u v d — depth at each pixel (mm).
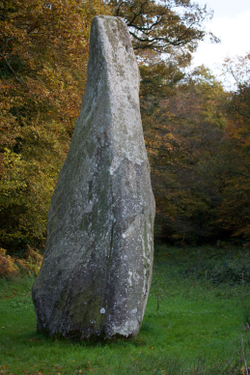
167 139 19828
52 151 12938
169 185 20891
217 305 8969
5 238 14320
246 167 19047
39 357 4312
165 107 21250
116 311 4836
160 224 23000
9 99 10781
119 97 5629
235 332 6008
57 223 5516
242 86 19156
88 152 5480
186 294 10562
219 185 21359
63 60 12359
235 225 21297
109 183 5152
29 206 12836
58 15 10812
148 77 20156
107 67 5711
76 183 5465
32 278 11758
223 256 16719
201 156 21516
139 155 5539
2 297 9484
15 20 11219
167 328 6430
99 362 4074
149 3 18359
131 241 5055
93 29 6078
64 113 11898
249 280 11672
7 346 4859
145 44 20031
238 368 3766
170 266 17156
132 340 5012
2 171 10359
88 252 5008
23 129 11781
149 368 3883
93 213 5164
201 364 3971
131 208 5164
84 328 4840
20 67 13133
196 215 24797
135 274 5012
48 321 5055
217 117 28172
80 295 4910
